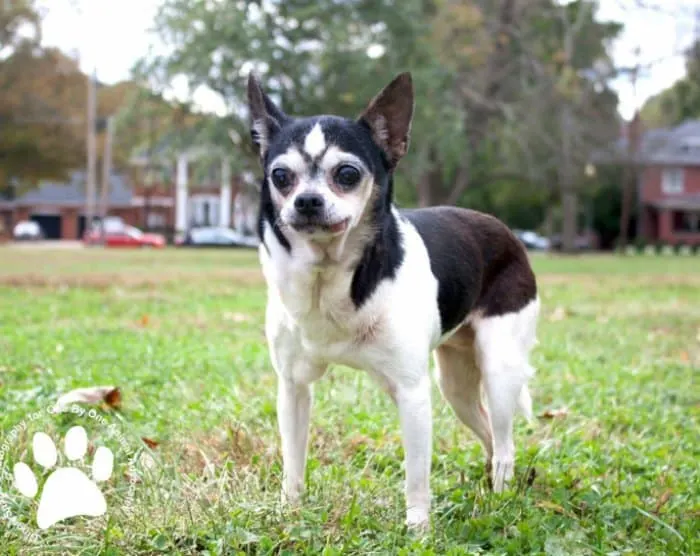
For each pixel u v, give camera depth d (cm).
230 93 612
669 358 207
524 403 120
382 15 616
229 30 584
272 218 103
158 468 110
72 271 470
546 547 99
